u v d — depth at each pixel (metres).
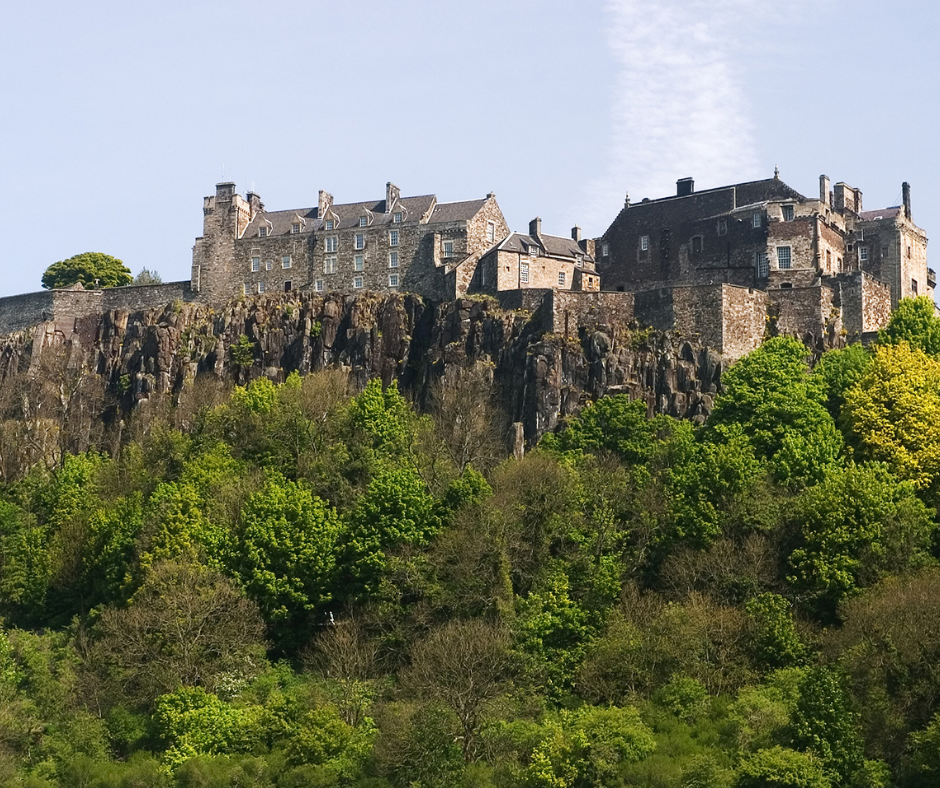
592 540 139.62
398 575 138.12
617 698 123.62
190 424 191.88
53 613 155.00
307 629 140.00
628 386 185.62
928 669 114.50
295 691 126.56
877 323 196.25
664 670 124.12
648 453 166.88
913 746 110.19
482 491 148.50
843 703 112.88
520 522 141.75
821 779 107.81
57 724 127.94
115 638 136.00
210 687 130.50
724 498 142.25
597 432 171.62
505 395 192.62
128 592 144.50
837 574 129.00
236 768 117.44
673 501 142.62
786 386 161.38
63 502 173.25
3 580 158.38
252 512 147.25
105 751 125.06
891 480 141.38
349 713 125.12
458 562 137.75
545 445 173.50
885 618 117.88
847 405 159.38
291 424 175.00
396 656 133.00
